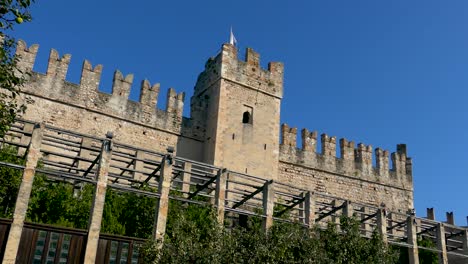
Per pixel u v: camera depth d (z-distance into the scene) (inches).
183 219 813.9
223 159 1453.0
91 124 1368.1
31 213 948.6
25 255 806.5
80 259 849.5
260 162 1513.3
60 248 839.1
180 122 1509.6
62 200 984.3
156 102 1492.4
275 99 1632.6
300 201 1167.0
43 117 1301.7
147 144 1433.3
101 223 976.3
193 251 740.7
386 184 1849.2
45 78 1336.1
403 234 1771.7
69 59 1392.7
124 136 1406.3
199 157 1504.7
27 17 501.0
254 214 1048.2
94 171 1080.2
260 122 1565.0
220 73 1545.3
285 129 1688.0
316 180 1692.9
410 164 1948.8
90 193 1018.1
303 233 930.1
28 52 1334.9
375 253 975.0
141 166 1227.9
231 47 1595.7
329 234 967.0
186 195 1185.4
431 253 1469.0
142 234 1005.2
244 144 1505.9
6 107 594.2
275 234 843.4
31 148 876.6
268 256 790.5
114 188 972.6
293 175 1647.4
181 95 1544.0
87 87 1392.7
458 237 1582.2
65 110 1339.8
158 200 954.7
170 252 753.0
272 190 1083.3
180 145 1486.2
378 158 1879.9
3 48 565.3
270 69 1658.5
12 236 804.6
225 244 774.5
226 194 1202.6
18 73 1293.1
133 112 1441.9
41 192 984.3
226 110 1512.1
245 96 1567.4
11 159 953.5
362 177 1800.0
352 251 946.1
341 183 1748.3
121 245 893.2
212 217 868.6
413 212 1450.5
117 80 1449.3
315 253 883.4
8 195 944.9
